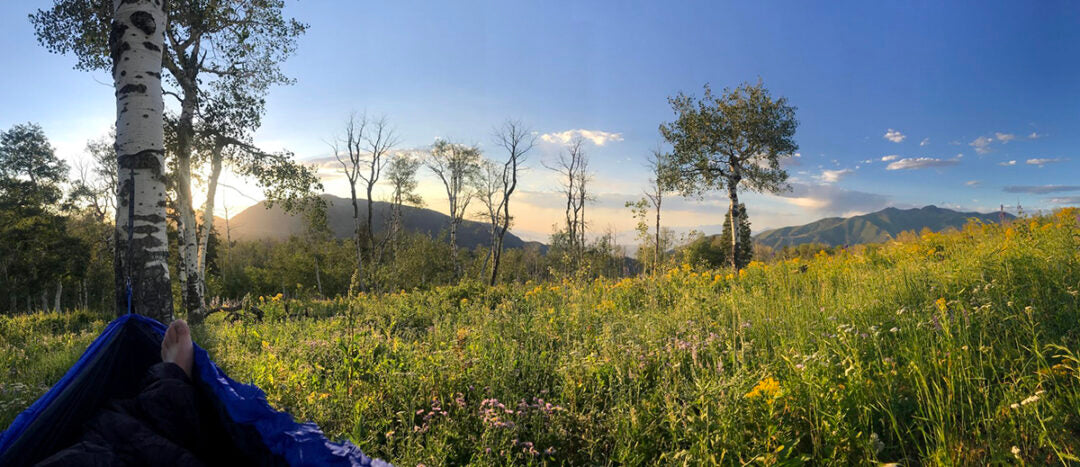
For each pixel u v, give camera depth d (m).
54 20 15.12
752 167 29.39
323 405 4.48
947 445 3.19
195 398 2.41
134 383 2.69
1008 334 4.60
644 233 16.98
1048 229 8.23
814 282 9.85
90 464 1.92
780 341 5.26
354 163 39.44
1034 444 3.12
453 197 47.09
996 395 3.68
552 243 53.12
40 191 42.31
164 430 2.25
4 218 40.47
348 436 3.96
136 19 6.80
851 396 3.69
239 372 5.90
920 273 7.25
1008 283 5.95
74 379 2.36
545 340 7.20
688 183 30.02
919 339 4.53
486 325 8.42
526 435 4.06
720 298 8.93
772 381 3.63
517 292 12.87
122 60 6.79
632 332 6.95
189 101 18.11
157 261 6.73
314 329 9.78
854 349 4.23
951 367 3.84
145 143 6.76
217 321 14.55
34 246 41.22
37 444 2.13
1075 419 3.23
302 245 57.88
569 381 4.77
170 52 16.95
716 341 5.53
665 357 5.27
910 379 3.98
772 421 3.44
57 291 44.25
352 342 6.32
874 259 11.55
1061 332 4.44
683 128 29.67
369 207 40.88
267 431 2.20
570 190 42.84
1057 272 5.91
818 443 3.34
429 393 4.88
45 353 9.26
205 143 19.69
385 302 14.48
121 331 2.67
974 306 5.32
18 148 41.75
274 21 16.09
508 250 63.38
